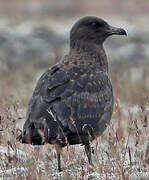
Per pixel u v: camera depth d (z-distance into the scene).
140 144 21.05
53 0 70.06
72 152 19.48
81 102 18.55
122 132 22.56
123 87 31.58
